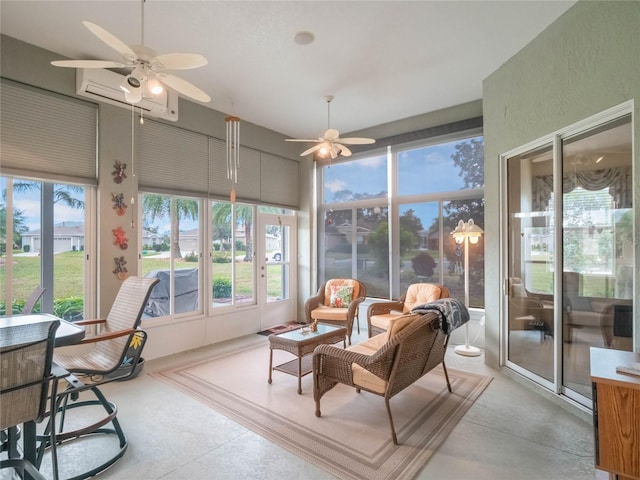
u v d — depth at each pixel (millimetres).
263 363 3684
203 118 4406
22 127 3002
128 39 2979
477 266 4406
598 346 2465
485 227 3625
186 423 2418
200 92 2471
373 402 2734
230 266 4859
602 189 2428
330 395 2877
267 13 2658
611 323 2371
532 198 3078
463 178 4531
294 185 5820
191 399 2797
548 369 2854
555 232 2770
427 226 4805
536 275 3014
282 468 1929
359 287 4719
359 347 2840
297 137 5770
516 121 3186
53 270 3279
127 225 3646
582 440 2195
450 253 4621
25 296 3127
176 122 4113
